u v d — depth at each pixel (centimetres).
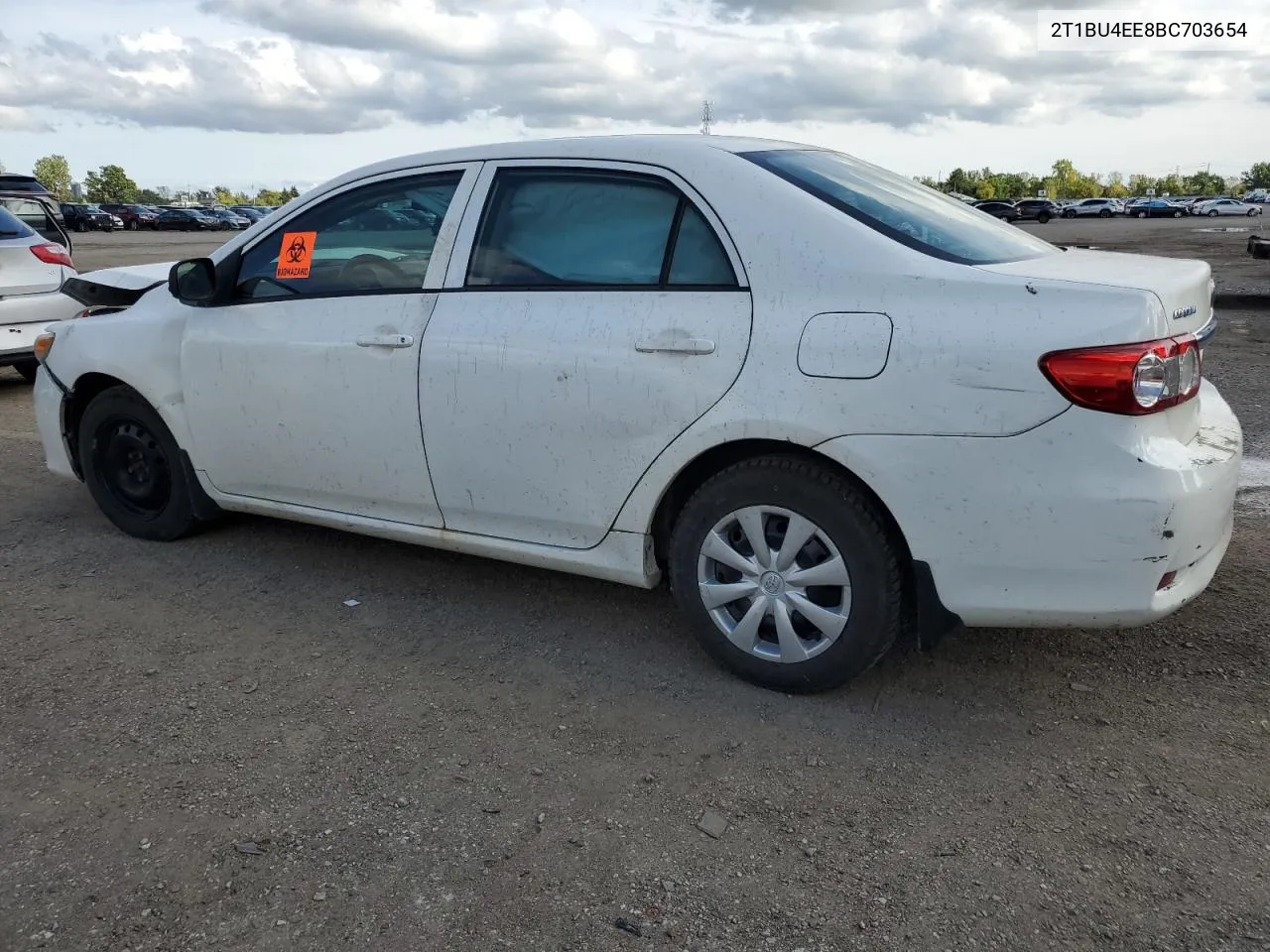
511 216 349
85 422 469
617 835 258
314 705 324
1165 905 229
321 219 390
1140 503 261
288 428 395
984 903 231
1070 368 260
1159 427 268
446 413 351
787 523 308
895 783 277
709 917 229
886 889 237
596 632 374
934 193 375
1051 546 270
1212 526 276
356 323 371
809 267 294
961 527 278
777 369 292
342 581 423
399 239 371
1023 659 344
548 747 298
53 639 373
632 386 314
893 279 284
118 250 3136
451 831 260
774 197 305
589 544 342
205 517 454
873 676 334
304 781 282
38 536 482
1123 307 261
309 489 402
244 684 338
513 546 358
